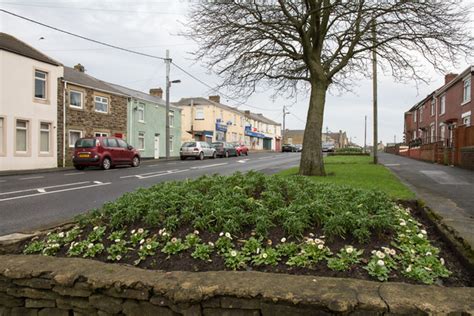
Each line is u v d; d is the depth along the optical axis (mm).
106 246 3914
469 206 6141
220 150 32219
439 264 3189
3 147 17547
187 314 2672
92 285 2914
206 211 4141
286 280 2730
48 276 3072
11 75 17875
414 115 42531
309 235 3719
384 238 3713
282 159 27797
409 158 25984
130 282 2818
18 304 3213
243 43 11797
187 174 15586
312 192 5105
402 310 2289
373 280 2926
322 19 11930
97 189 10977
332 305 2377
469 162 14234
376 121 19281
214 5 11336
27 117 18672
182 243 3717
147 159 29281
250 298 2559
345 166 15945
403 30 11164
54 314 3092
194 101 44750
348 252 3254
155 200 4562
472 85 21797
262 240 3693
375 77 19422
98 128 23734
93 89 23234
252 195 5047
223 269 3275
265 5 11305
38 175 15555
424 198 6430
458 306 2260
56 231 4621
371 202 4633
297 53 12500
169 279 2816
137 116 28109
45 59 19688
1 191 10500
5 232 5945
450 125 26656
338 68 12172
